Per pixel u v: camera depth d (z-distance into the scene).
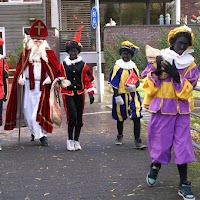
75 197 4.94
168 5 25.39
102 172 5.94
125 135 8.55
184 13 25.64
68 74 7.15
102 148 7.43
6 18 23.03
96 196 4.95
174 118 4.80
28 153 7.15
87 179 5.63
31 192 5.15
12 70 18.05
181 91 4.75
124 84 7.23
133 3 25.33
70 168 6.18
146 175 5.75
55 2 23.22
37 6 23.11
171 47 4.88
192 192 4.94
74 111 7.17
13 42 23.09
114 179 5.61
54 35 20.53
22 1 23.02
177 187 5.20
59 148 7.51
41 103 7.71
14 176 5.83
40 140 7.77
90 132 8.95
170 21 25.08
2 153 7.19
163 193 4.99
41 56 7.70
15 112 7.95
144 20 25.45
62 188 5.28
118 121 7.52
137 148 7.32
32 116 7.75
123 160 6.58
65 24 23.59
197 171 5.84
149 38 21.05
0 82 7.85
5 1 22.98
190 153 4.73
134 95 7.32
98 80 13.70
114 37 20.89
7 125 7.97
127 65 7.30
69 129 7.29
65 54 22.33
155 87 4.84
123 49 7.28
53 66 7.70
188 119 4.86
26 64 7.72
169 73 4.71
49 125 7.70
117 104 7.34
